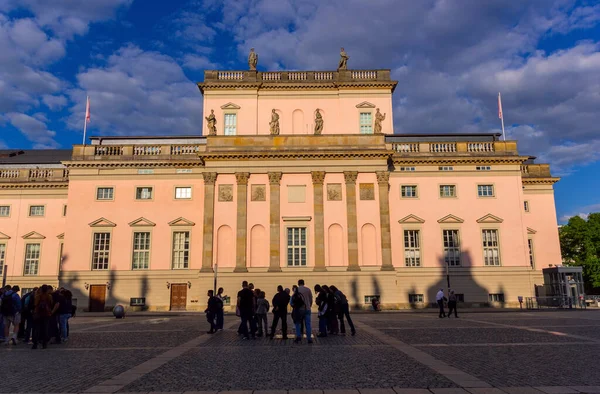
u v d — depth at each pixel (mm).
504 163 54375
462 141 55500
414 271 51969
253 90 59312
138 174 54156
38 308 20375
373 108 59000
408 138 59375
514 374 13484
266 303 25359
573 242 76688
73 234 52781
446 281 51875
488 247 53125
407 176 53969
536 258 58750
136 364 15898
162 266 52219
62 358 17391
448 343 20531
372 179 52188
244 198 51344
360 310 48344
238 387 12180
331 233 51125
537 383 12297
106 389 12133
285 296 23531
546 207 60000
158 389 12062
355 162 52312
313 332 27281
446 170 54250
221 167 52250
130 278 51906
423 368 14555
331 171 52156
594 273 71688
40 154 66875
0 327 22203
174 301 51656
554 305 50781
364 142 52781
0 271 57688
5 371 14812
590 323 29844
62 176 59594
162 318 40406
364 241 51031
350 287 49406
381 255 50500
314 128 58062
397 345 20062
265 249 50844
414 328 27750
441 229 53031
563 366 14633
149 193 54000
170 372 14328
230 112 58844
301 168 52219
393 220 53062
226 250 50719
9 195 59281
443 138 59531
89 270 51938
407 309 50031
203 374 13961
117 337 24438
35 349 20016
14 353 18844
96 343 21953
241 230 50594
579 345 19312
